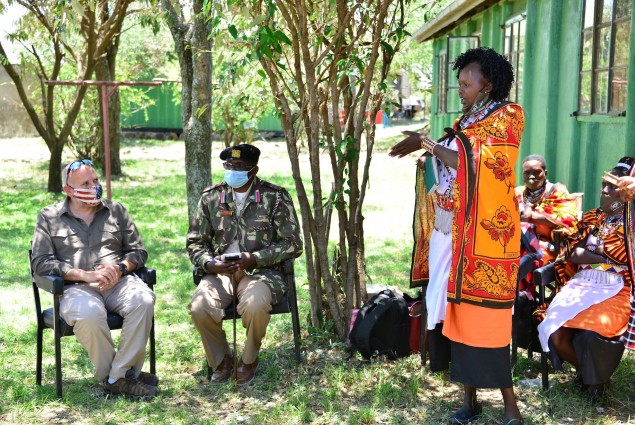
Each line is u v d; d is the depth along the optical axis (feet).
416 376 14.84
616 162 22.49
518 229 12.18
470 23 45.11
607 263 13.99
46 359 16.74
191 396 14.56
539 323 14.23
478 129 11.93
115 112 54.65
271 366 15.79
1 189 48.88
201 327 14.98
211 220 15.57
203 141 27.04
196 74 26.27
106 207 15.39
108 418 13.41
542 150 29.81
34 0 39.55
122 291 14.70
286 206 15.57
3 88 89.76
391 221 35.76
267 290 14.87
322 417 13.28
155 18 29.04
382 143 82.02
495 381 12.25
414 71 76.64
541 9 30.07
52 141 46.91
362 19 16.01
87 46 43.73
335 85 16.35
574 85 26.22
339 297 17.47
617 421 12.80
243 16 13.83
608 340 13.04
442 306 12.83
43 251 14.71
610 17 22.99
